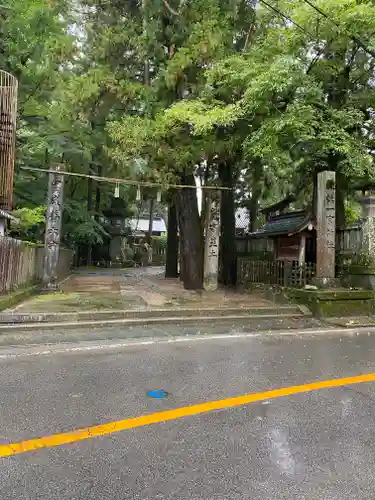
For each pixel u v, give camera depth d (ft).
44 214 60.59
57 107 45.01
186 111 33.91
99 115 43.16
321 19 33.14
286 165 43.68
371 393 15.02
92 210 92.79
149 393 14.69
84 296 40.04
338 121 34.73
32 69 50.11
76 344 22.54
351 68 39.83
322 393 14.96
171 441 11.03
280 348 22.29
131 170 38.37
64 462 9.88
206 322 30.63
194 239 48.52
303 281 38.34
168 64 38.63
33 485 8.88
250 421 12.39
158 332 26.53
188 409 13.25
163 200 53.06
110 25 43.55
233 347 22.29
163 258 147.43
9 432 11.44
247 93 32.53
